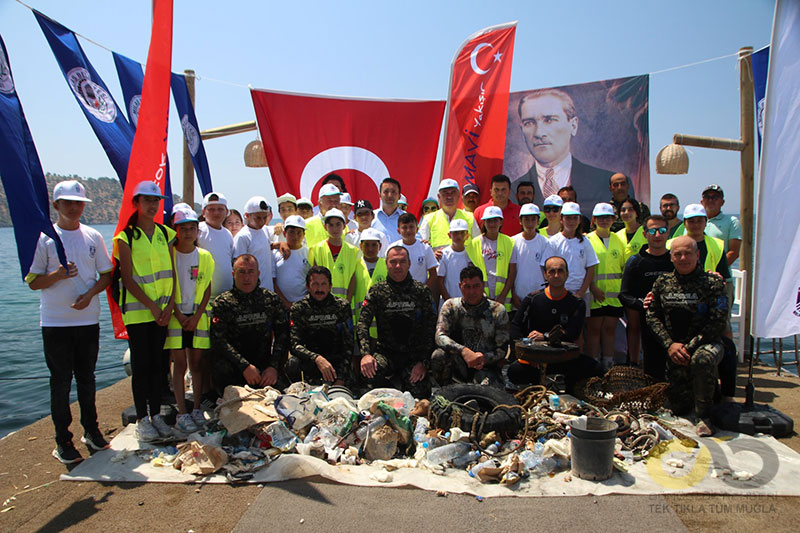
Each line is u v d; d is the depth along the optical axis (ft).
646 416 15.25
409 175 26.03
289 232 19.45
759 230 15.53
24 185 12.82
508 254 20.52
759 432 14.96
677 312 16.44
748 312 23.68
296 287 19.58
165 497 11.99
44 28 16.53
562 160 26.73
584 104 26.23
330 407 14.99
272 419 13.99
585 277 20.08
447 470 12.98
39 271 13.47
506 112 23.21
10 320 50.67
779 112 15.19
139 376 14.85
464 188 23.24
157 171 16.31
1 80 12.50
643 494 11.78
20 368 33.76
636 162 26.07
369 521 10.87
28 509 11.62
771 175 15.38
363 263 20.30
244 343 17.03
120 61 19.74
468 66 23.54
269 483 12.52
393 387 17.88
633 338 20.68
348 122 25.45
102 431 16.38
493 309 17.67
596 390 16.97
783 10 14.87
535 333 17.29
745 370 22.35
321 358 17.06
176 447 14.33
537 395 15.96
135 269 14.71
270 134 24.98
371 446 13.73
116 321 16.44
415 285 18.19
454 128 23.85
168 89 16.47
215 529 10.71
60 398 13.93
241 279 16.69
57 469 13.74
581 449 12.36
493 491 11.93
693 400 16.38
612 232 22.00
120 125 18.79
